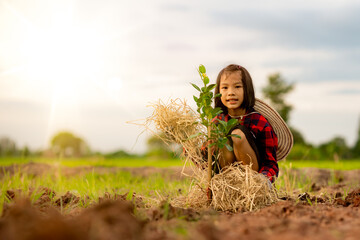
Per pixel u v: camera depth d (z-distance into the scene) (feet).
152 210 7.36
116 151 45.37
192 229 5.92
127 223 5.50
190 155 9.89
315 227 5.84
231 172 9.62
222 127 9.41
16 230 5.02
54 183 15.66
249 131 10.12
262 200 9.13
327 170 21.15
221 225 6.15
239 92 10.41
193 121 9.83
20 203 7.55
